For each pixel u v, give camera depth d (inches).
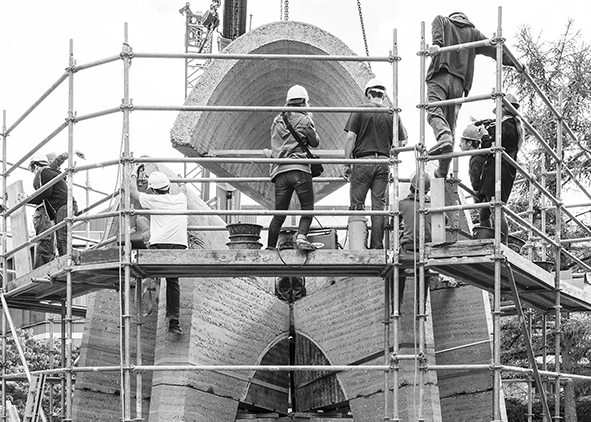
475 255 393.4
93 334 520.1
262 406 519.2
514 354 922.1
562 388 943.0
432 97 427.5
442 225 402.0
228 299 506.9
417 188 418.0
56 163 522.9
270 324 530.9
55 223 521.7
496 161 393.7
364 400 495.8
